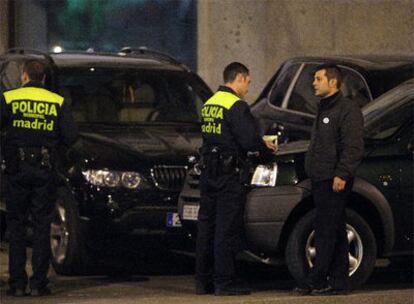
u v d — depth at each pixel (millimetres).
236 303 28438
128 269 36750
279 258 31469
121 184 34500
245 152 30594
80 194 34500
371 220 31875
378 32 51719
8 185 30969
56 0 52906
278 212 30812
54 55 40906
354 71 39719
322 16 51500
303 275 30953
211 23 52000
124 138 36438
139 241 34844
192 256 39125
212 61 52094
